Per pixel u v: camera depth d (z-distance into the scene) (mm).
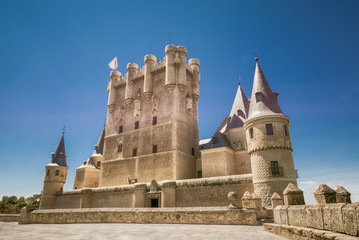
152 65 44375
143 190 31484
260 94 27297
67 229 14578
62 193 43062
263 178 23156
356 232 5820
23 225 19125
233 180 25703
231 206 16672
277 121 24672
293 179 22938
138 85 45188
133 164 39781
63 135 52406
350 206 6137
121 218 19578
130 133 42500
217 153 32031
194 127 42406
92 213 20562
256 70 29547
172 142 36750
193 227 14602
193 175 38875
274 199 18484
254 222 15766
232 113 38906
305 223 8328
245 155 32438
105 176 42594
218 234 10930
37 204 72625
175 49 42125
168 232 12055
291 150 24375
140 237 10266
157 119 40156
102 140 60844
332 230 6762
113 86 48438
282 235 9883
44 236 10961
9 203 76438
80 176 49406
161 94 41500
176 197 29062
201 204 27062
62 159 49125
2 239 9906
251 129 25875
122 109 45375
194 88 44375
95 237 10406
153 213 18609
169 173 35219
